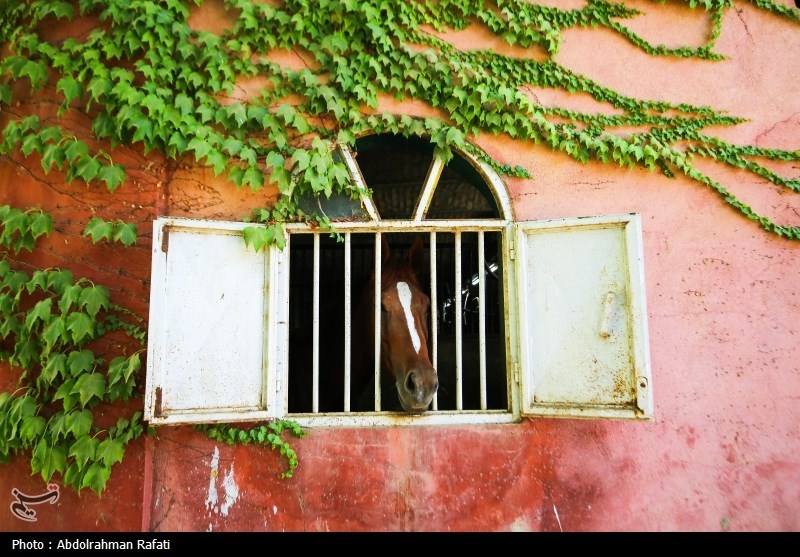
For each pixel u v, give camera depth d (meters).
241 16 3.28
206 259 3.04
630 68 3.64
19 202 3.27
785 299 3.43
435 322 3.36
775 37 3.69
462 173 3.94
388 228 3.38
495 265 6.22
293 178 3.30
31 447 3.12
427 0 3.51
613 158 3.49
